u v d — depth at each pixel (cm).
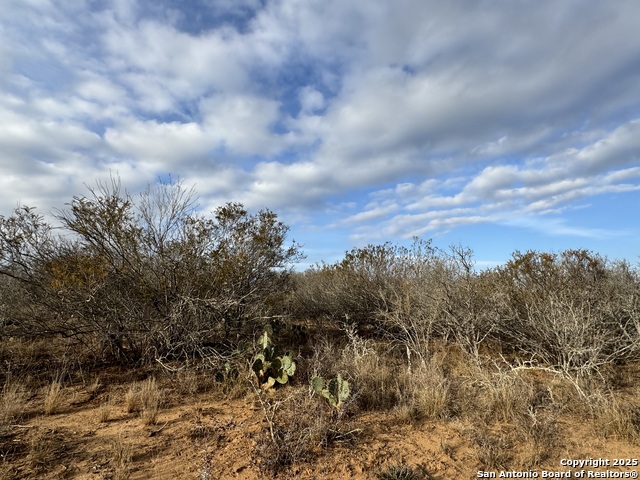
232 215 808
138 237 664
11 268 626
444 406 462
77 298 602
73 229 631
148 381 552
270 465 347
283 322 874
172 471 345
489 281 760
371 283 900
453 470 349
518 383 492
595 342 539
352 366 556
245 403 502
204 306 653
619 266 791
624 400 477
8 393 493
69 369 621
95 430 425
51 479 327
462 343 641
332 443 390
